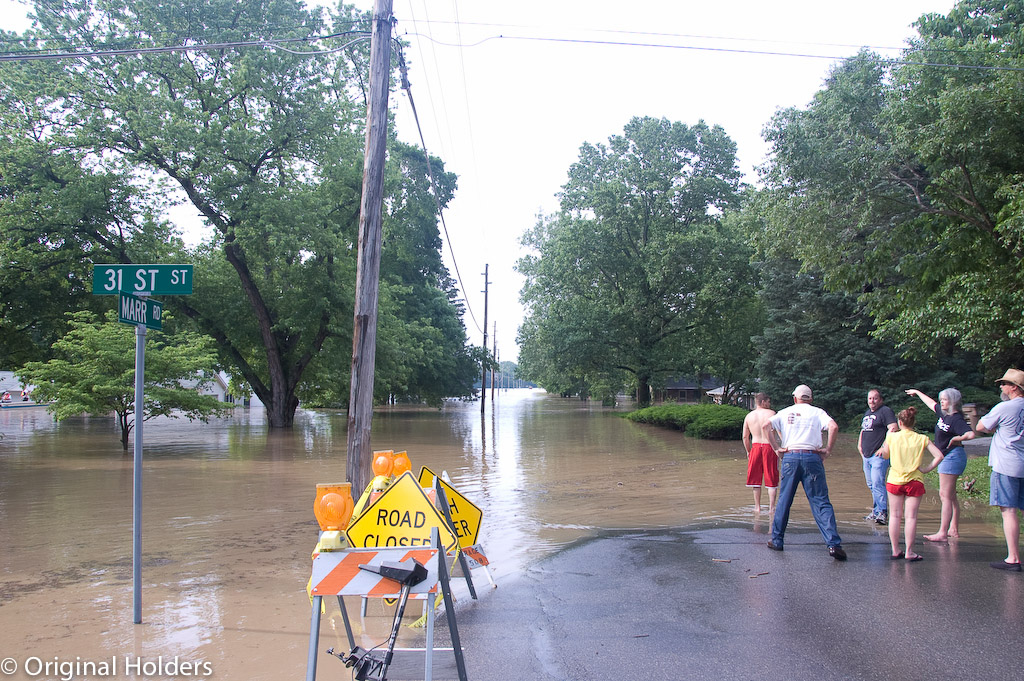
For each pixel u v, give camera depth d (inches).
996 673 173.6
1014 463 268.5
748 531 353.1
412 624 217.0
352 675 177.9
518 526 375.2
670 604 232.1
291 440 956.6
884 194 602.5
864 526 365.7
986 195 515.5
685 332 1831.9
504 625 214.4
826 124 650.8
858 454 756.0
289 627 214.4
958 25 614.5
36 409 1787.6
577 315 1769.2
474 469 644.1
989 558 289.1
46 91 890.1
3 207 911.0
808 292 1169.4
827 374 1166.3
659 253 1667.1
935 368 1147.9
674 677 174.2
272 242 962.1
